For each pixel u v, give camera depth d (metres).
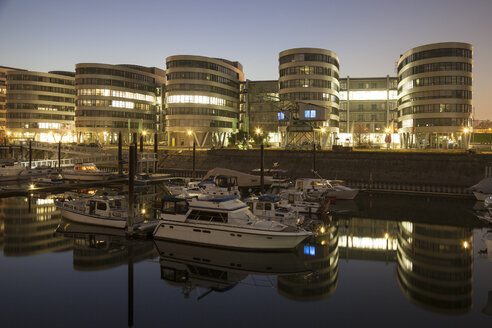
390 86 114.94
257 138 107.00
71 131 144.12
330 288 20.45
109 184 62.78
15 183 61.25
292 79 94.81
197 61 108.75
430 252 26.62
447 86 80.75
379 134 114.12
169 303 18.55
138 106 131.25
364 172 62.91
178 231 27.50
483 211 40.25
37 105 137.75
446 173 57.16
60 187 55.59
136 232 29.05
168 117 108.94
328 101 95.19
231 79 120.88
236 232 25.67
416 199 48.41
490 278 21.72
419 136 88.31
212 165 78.31
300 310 17.89
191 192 44.06
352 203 45.56
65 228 31.56
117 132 123.44
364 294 19.70
